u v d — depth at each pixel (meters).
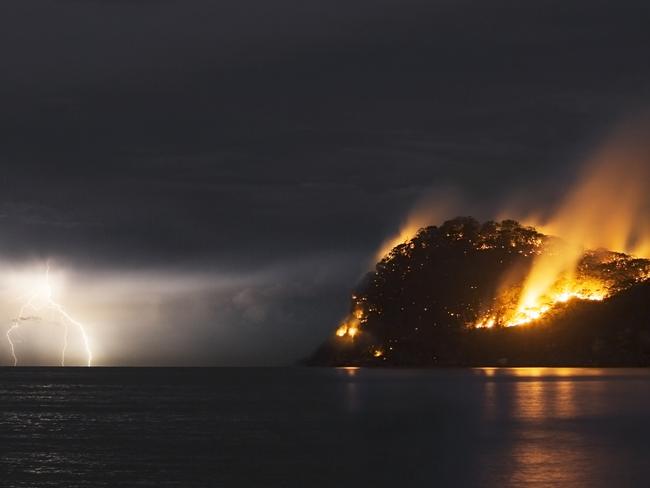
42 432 93.56
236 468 67.31
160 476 64.06
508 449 76.06
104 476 64.12
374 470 65.81
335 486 59.78
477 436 85.81
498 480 60.94
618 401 129.88
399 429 93.19
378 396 148.50
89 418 110.62
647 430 90.69
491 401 132.00
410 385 182.00
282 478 62.88
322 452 75.44
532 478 61.56
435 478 62.19
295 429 94.50
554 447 77.25
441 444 79.88
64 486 60.56
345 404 131.25
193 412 119.81
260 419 107.06
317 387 189.38
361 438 85.31
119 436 88.94
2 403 142.38
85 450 78.00
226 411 121.12
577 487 58.00
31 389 199.50
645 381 188.12
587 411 113.19
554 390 156.50
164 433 91.69
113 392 182.00
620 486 58.22
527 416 106.75
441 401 133.38
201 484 60.88
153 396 163.62
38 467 68.44
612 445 78.38
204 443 82.38
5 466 68.81
